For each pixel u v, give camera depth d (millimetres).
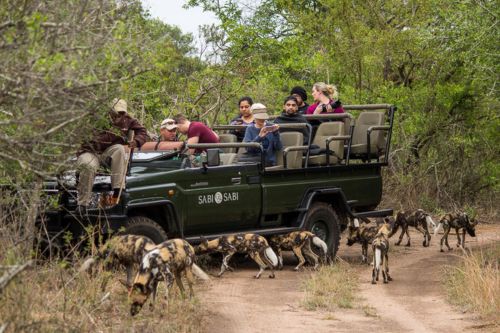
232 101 31891
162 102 27719
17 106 10336
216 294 17219
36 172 10594
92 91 10883
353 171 22688
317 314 15539
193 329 13594
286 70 36438
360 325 14672
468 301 16719
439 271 21047
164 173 18281
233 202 19641
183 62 29062
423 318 15438
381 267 19609
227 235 19422
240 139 22750
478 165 35531
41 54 10000
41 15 9922
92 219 17078
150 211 18516
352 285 18750
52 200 14594
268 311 15656
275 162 20844
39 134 10078
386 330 14320
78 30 10383
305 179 21406
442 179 35500
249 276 19766
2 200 13211
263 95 33062
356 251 24797
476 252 23797
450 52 26156
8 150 10500
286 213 21469
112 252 15625
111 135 17109
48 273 14031
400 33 31922
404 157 34156
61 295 13828
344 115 22234
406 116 33688
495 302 16125
